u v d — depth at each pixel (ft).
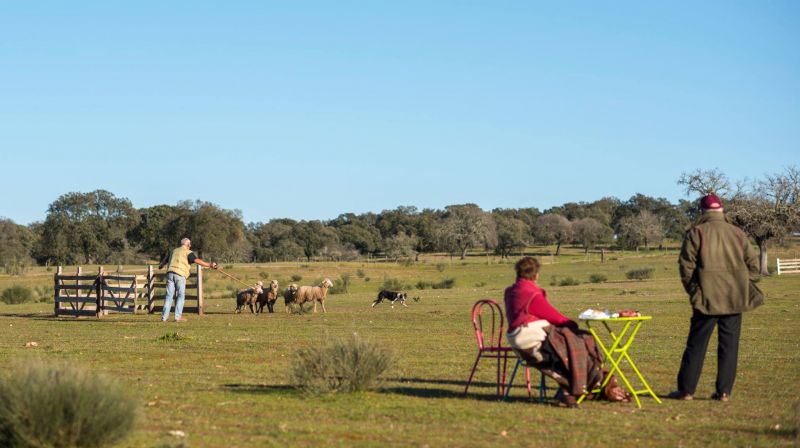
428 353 49.19
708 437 25.66
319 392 33.06
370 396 33.22
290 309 88.69
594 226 513.04
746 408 31.01
